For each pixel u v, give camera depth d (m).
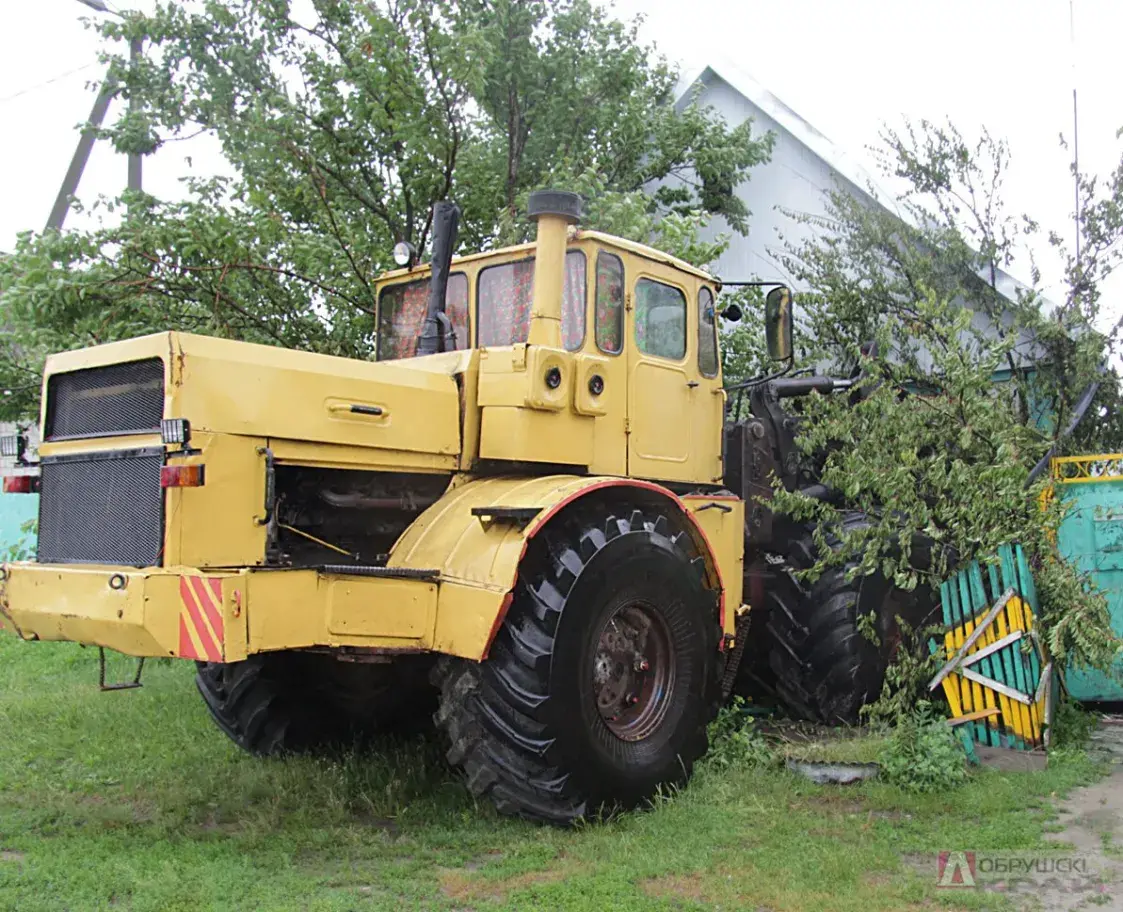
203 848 3.86
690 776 4.68
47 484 4.30
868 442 5.60
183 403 3.77
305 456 4.11
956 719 5.23
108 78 8.57
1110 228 7.56
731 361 8.98
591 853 3.84
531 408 4.53
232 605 3.57
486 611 3.99
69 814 4.33
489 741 4.11
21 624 4.14
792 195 11.13
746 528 5.99
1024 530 5.41
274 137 8.07
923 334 6.67
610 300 4.96
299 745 5.20
